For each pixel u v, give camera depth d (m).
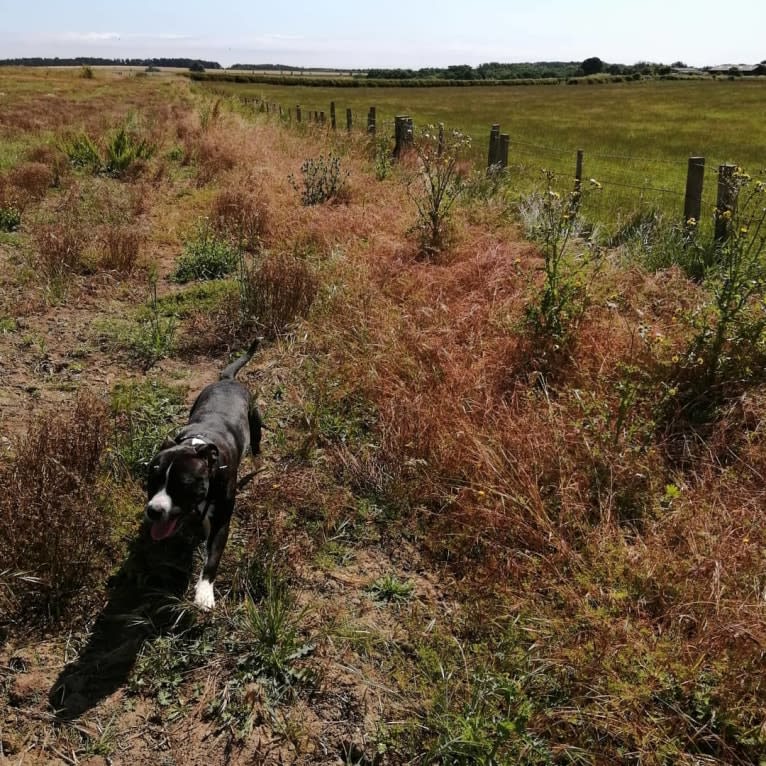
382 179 13.54
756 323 5.28
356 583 4.02
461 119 31.22
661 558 3.79
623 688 3.11
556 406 5.25
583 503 4.38
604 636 3.38
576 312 6.05
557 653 3.37
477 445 4.76
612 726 3.06
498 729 2.92
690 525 4.07
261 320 7.15
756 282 5.32
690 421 5.19
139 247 9.60
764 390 5.25
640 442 4.88
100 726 3.12
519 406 5.43
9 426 5.26
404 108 39.25
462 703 3.20
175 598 3.72
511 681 3.14
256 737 3.12
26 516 3.73
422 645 3.52
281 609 3.67
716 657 3.26
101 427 4.86
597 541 3.99
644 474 4.53
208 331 7.12
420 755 3.01
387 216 10.30
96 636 3.59
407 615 3.76
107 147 15.45
